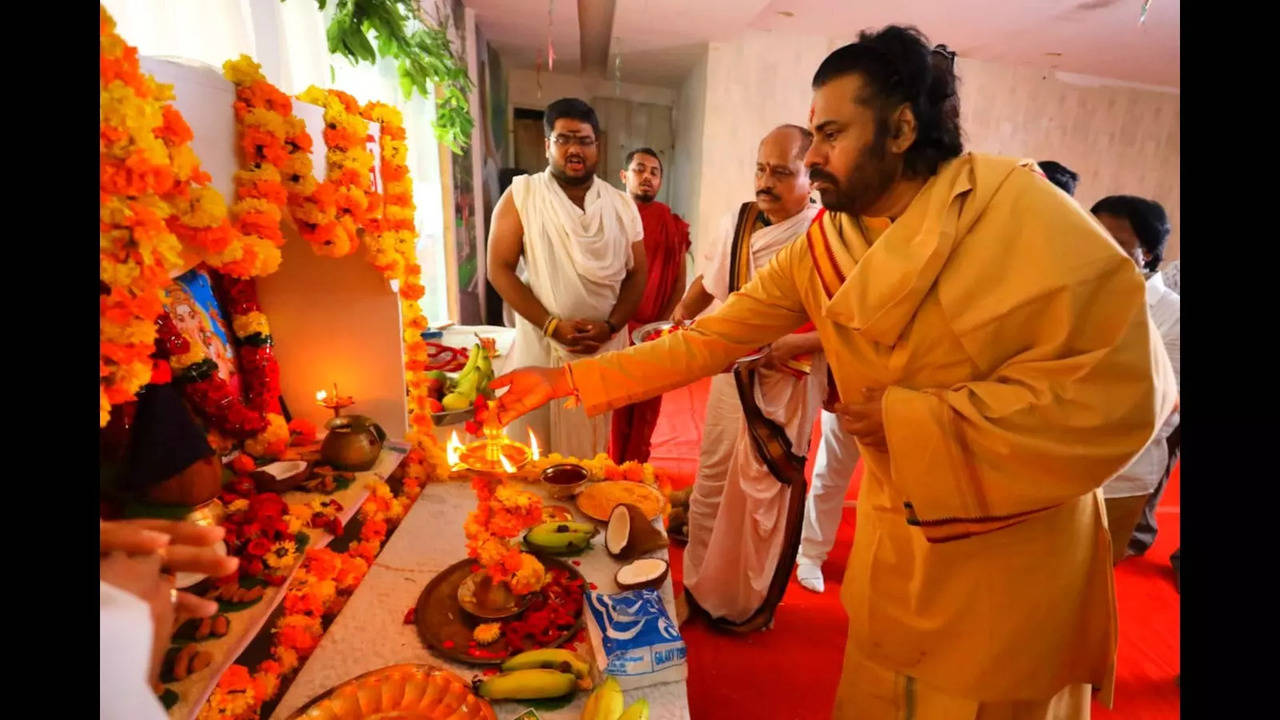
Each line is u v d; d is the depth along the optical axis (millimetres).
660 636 1012
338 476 1314
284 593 1023
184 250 811
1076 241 844
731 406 1914
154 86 685
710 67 5121
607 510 1465
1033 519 945
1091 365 819
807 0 4316
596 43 5617
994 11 4340
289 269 1451
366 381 1552
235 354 1372
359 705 896
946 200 907
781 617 2141
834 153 957
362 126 1277
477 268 5039
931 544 1000
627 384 1301
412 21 2609
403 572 1242
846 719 1232
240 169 954
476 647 1042
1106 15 4332
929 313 935
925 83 911
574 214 2139
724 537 1920
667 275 3268
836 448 2229
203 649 854
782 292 1234
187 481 940
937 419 889
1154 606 2250
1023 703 1034
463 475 1621
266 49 1786
